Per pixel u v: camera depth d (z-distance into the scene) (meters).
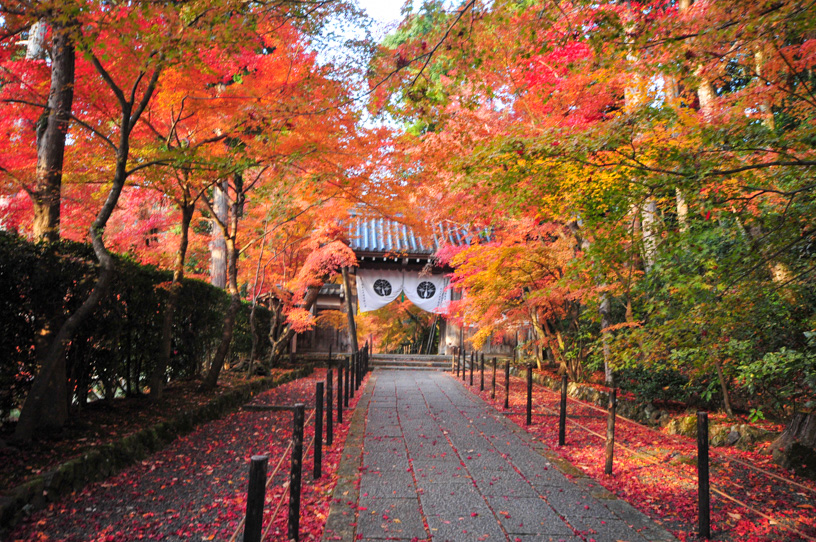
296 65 6.54
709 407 7.82
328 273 16.19
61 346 4.50
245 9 4.51
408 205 8.45
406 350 26.52
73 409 5.70
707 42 3.80
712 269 5.34
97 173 5.85
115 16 4.04
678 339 5.02
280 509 3.86
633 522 3.79
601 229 4.64
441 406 9.19
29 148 5.92
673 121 3.87
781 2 3.38
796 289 4.68
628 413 8.31
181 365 8.73
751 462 5.55
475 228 11.36
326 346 19.41
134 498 3.98
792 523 3.84
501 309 11.59
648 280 6.29
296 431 3.44
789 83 4.22
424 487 4.48
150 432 5.35
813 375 5.14
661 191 3.81
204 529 3.44
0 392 4.65
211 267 13.39
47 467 3.94
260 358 14.49
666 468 5.29
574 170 3.96
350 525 3.58
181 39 4.29
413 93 5.00
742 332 5.57
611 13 3.73
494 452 5.82
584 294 6.95
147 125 6.97
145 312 6.96
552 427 7.41
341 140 6.82
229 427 6.80
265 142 6.62
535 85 7.06
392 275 17.66
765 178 3.74
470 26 4.45
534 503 4.14
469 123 6.90
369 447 5.94
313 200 8.47
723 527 3.78
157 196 8.14
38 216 5.14
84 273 5.19
